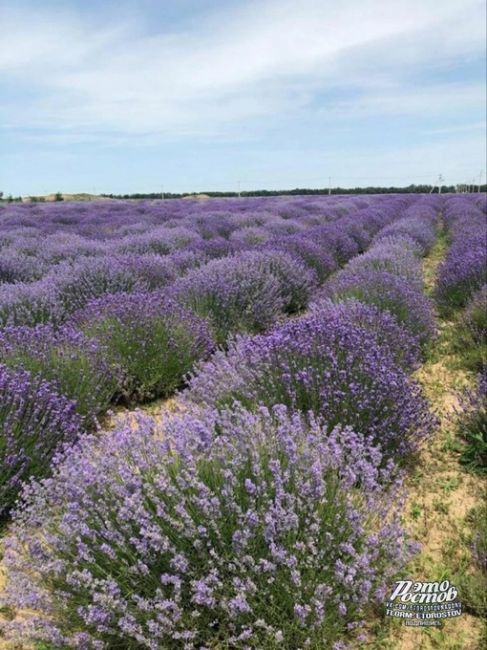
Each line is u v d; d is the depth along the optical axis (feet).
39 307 20.10
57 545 7.38
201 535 6.98
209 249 36.22
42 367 13.56
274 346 12.67
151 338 16.48
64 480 8.70
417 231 46.55
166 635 6.64
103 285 23.80
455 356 18.19
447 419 13.16
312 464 7.91
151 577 6.89
